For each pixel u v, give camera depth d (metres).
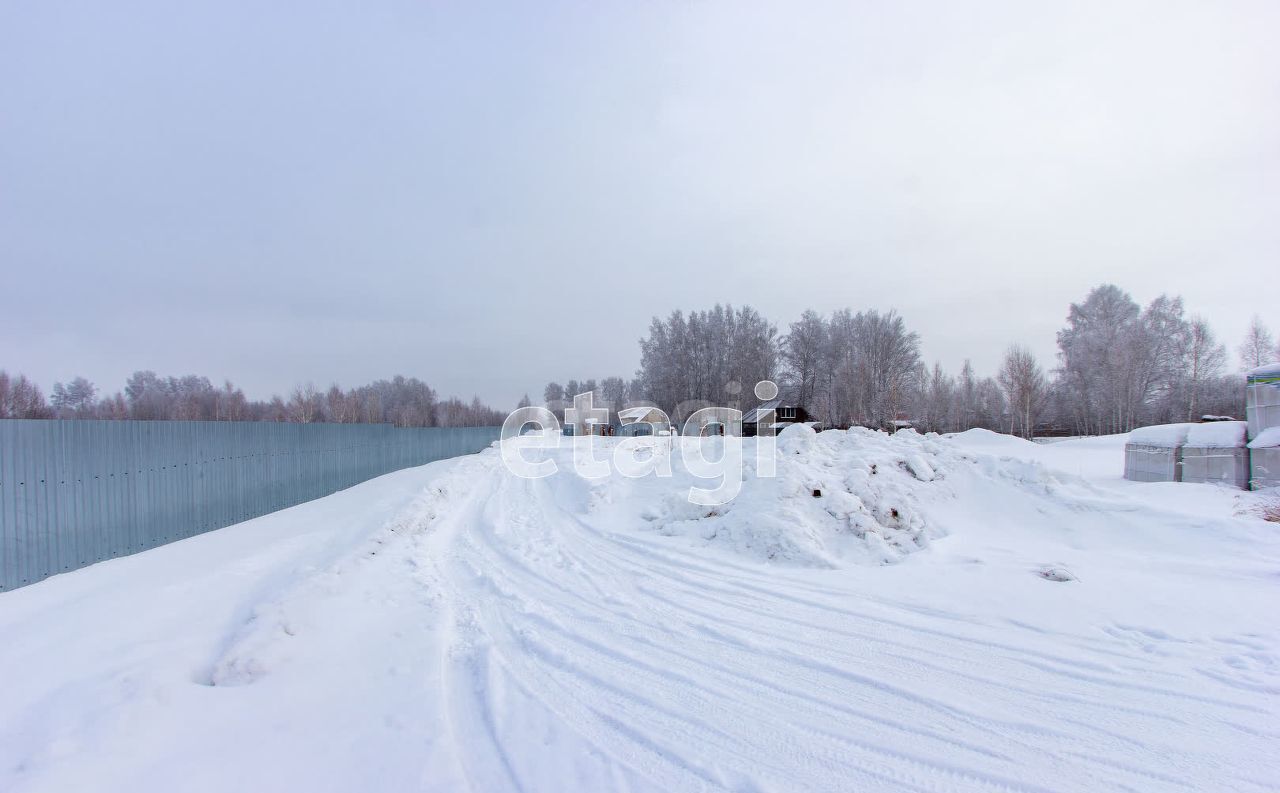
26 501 6.99
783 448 11.76
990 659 4.79
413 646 4.99
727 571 7.72
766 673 4.61
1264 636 5.14
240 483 11.52
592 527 10.88
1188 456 17.42
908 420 47.78
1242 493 13.12
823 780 3.23
